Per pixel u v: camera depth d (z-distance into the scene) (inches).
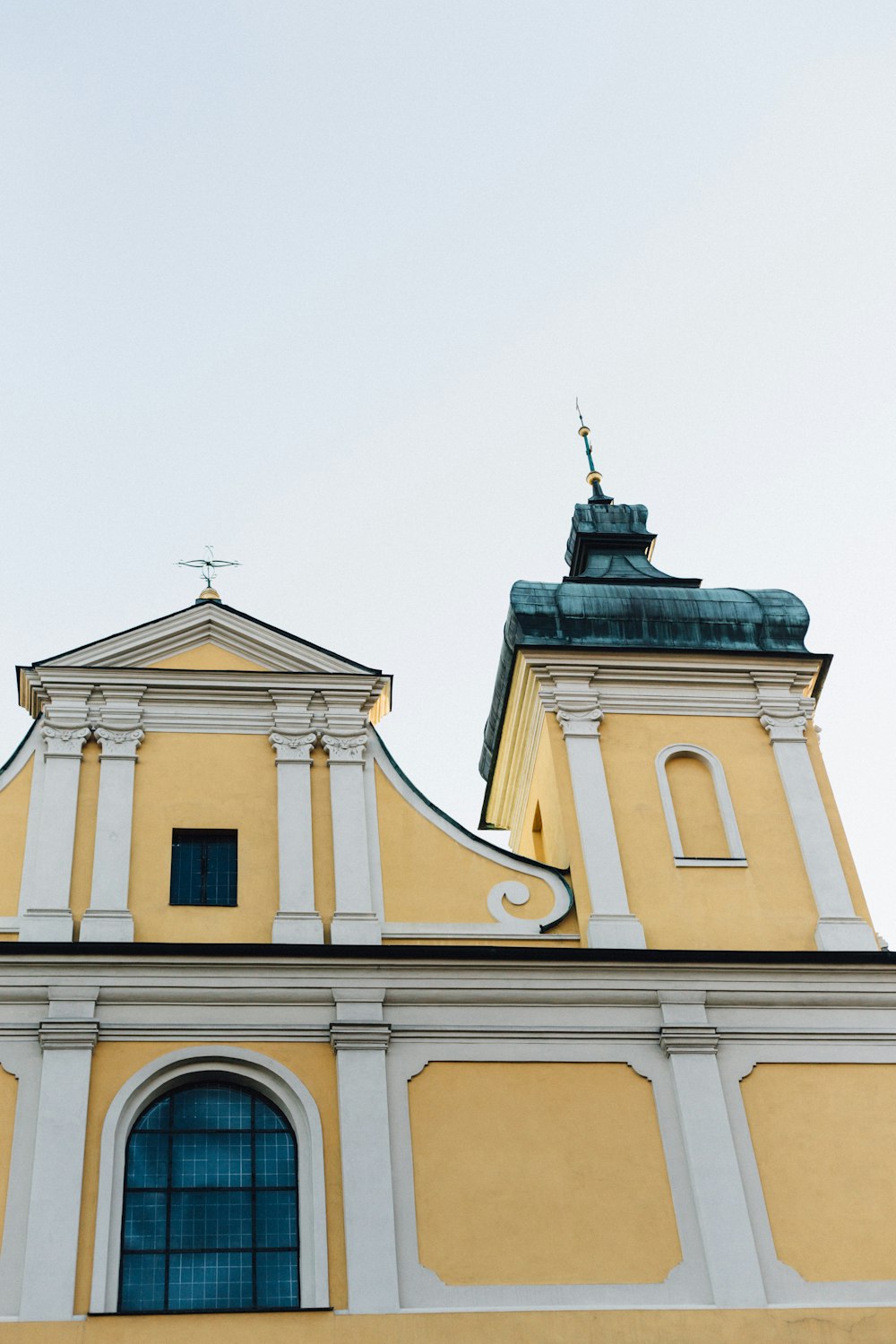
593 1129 824.3
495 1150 810.8
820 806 971.9
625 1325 762.2
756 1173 822.5
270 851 902.4
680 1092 840.3
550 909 909.8
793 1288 786.8
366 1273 759.1
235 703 955.3
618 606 1038.4
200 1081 819.4
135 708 941.8
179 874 892.6
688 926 912.3
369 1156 795.4
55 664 943.0
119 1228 764.6
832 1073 861.8
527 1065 840.9
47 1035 806.5
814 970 890.1
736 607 1051.3
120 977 831.7
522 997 860.0
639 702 1003.9
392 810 930.7
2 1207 756.6
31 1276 735.7
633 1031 858.1
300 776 932.0
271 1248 772.6
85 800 904.3
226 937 866.8
